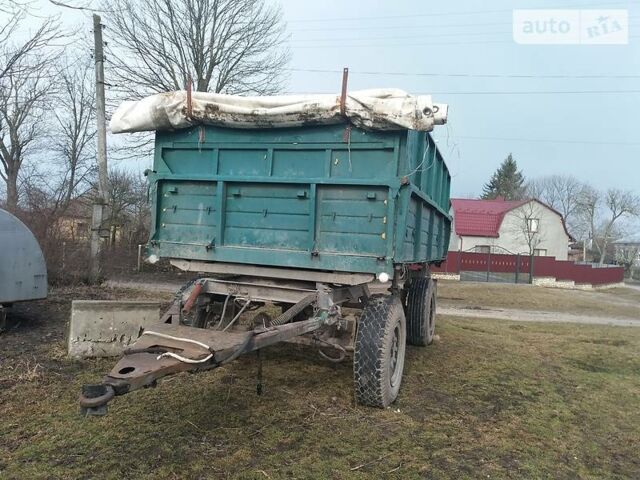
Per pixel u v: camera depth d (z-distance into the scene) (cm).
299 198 482
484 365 701
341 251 470
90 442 380
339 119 465
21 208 1262
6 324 775
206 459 364
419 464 381
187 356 315
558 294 2430
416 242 581
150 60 2173
